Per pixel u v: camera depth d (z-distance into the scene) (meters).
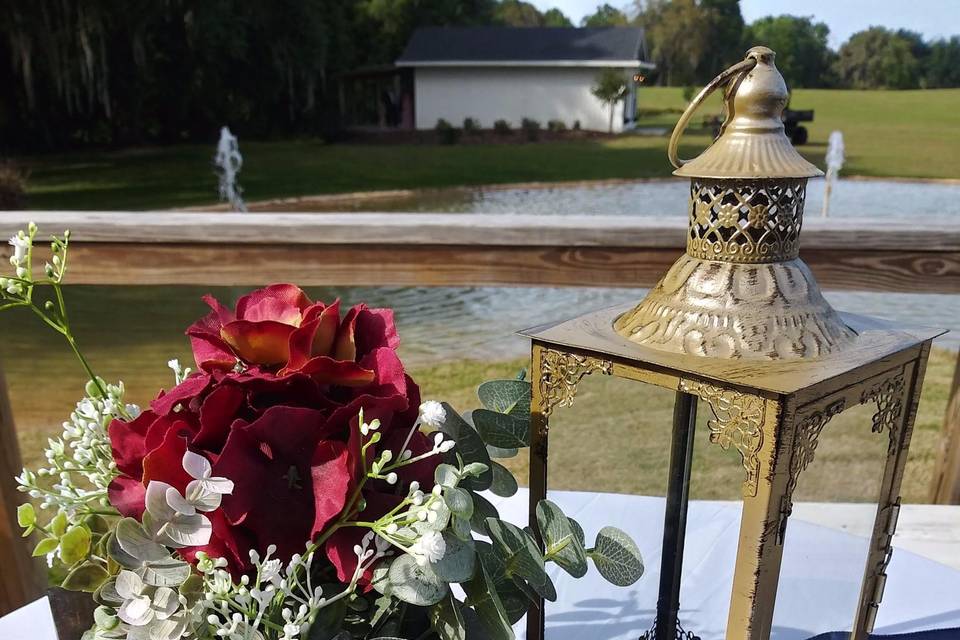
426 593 0.45
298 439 0.46
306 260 1.41
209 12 15.71
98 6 13.90
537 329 0.59
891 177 14.02
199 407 0.48
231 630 0.41
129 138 18.62
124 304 4.87
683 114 0.54
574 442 1.87
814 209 10.25
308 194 12.77
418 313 4.71
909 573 0.87
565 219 1.40
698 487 1.62
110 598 0.43
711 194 0.52
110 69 15.77
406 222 1.38
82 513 0.49
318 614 0.47
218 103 19.22
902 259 1.32
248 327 0.47
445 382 3.40
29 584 1.47
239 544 0.45
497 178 14.79
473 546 0.50
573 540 0.57
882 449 0.65
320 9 20.41
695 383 0.48
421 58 24.06
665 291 0.55
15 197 9.52
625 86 23.14
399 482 0.51
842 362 0.49
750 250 0.52
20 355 3.81
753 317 0.50
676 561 0.73
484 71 24.05
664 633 0.76
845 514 0.90
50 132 17.34
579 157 18.33
